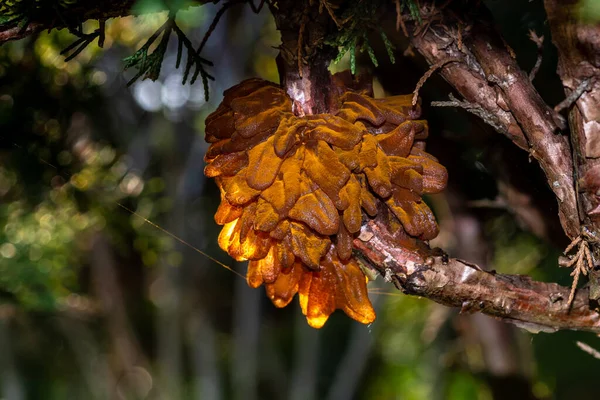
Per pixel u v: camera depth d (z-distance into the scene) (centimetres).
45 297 65
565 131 38
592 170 37
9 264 62
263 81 39
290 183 37
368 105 39
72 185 55
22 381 138
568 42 36
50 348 134
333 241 38
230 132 38
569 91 37
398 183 38
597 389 71
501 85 38
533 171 45
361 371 130
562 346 71
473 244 53
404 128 38
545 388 73
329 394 133
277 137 37
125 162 64
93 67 53
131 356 126
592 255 38
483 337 60
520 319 39
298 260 39
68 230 63
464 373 86
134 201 61
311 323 39
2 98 50
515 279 39
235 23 89
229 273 126
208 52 90
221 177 38
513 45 49
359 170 37
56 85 51
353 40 39
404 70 45
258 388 144
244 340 128
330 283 39
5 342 129
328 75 40
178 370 125
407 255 38
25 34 39
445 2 39
